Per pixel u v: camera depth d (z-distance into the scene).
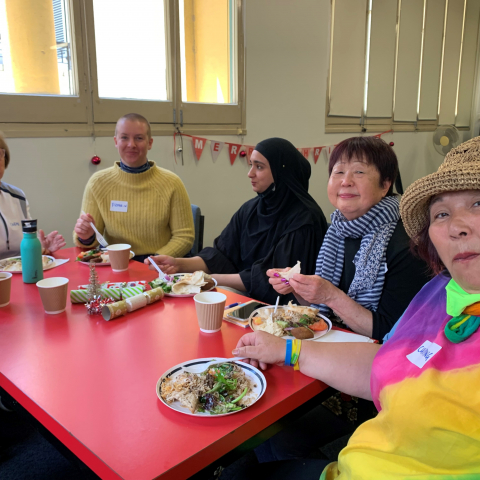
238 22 3.47
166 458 0.64
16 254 2.10
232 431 0.71
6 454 1.67
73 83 2.71
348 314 1.23
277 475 0.94
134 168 2.32
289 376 0.91
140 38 2.98
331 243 1.47
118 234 2.32
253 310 1.24
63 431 0.71
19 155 2.49
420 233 0.81
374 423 0.75
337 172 1.38
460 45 5.98
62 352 0.98
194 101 3.39
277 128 3.98
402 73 5.20
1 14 2.39
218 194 3.66
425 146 5.88
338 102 4.51
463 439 0.60
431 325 0.75
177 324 1.15
